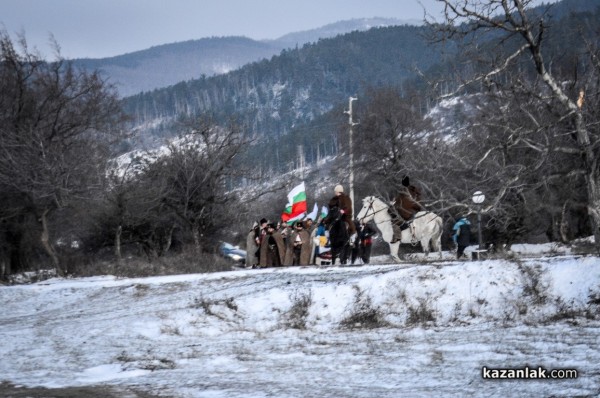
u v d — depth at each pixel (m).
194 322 16.34
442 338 12.46
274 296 17.08
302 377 10.20
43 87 42.06
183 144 41.94
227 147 42.28
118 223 39.50
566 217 35.06
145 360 12.75
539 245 34.31
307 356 11.96
